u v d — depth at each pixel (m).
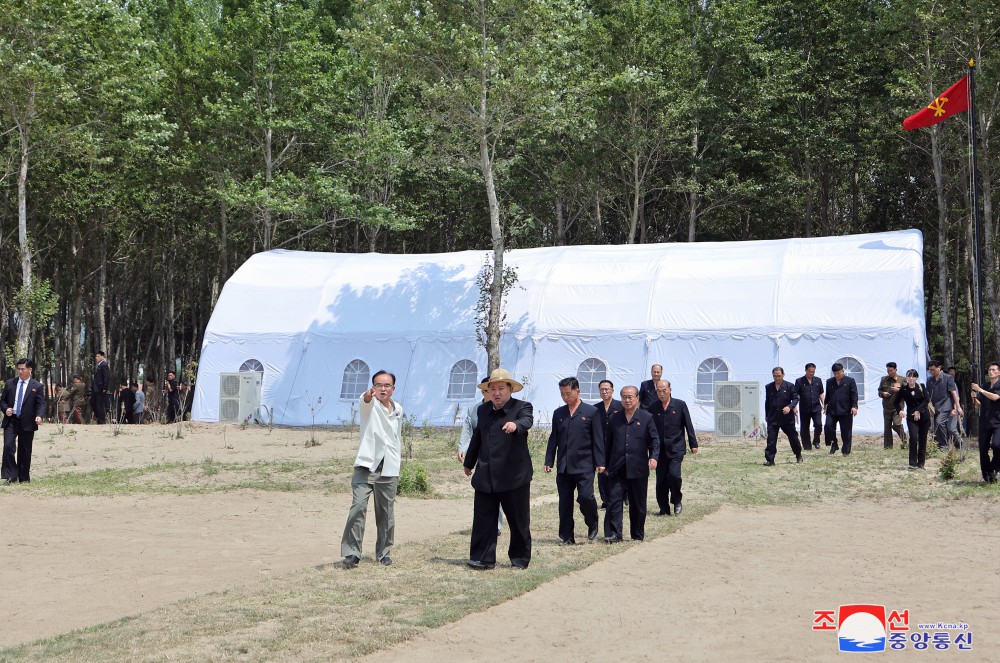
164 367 51.62
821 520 13.05
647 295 32.09
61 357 52.12
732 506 14.60
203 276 57.38
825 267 31.06
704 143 47.53
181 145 43.81
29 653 6.60
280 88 42.50
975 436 29.00
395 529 12.86
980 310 22.94
